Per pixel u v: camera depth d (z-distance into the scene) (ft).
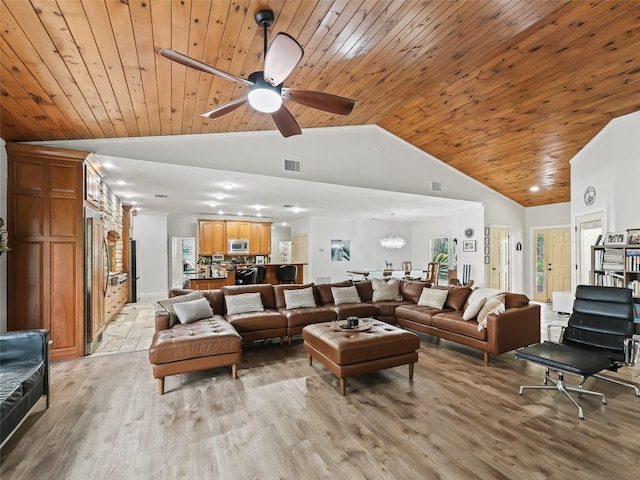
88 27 6.82
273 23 7.61
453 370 11.50
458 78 14.03
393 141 20.40
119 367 11.76
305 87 11.93
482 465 6.37
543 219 27.22
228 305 14.71
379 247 35.50
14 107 9.60
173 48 7.91
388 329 11.41
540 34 10.89
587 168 17.08
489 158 21.11
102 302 15.25
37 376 8.00
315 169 17.53
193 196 21.11
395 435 7.41
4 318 11.37
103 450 6.89
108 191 18.04
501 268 26.78
